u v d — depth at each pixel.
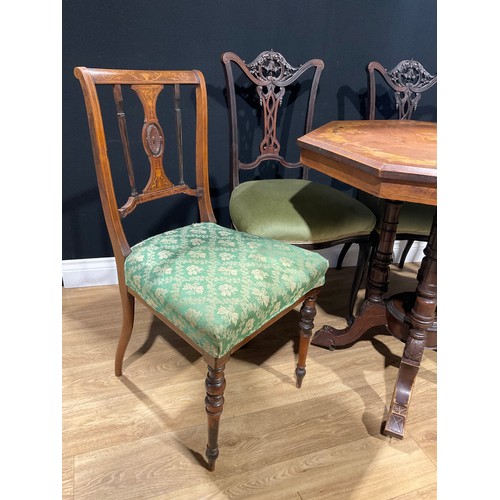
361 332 1.44
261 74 1.51
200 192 1.26
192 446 1.10
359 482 1.04
